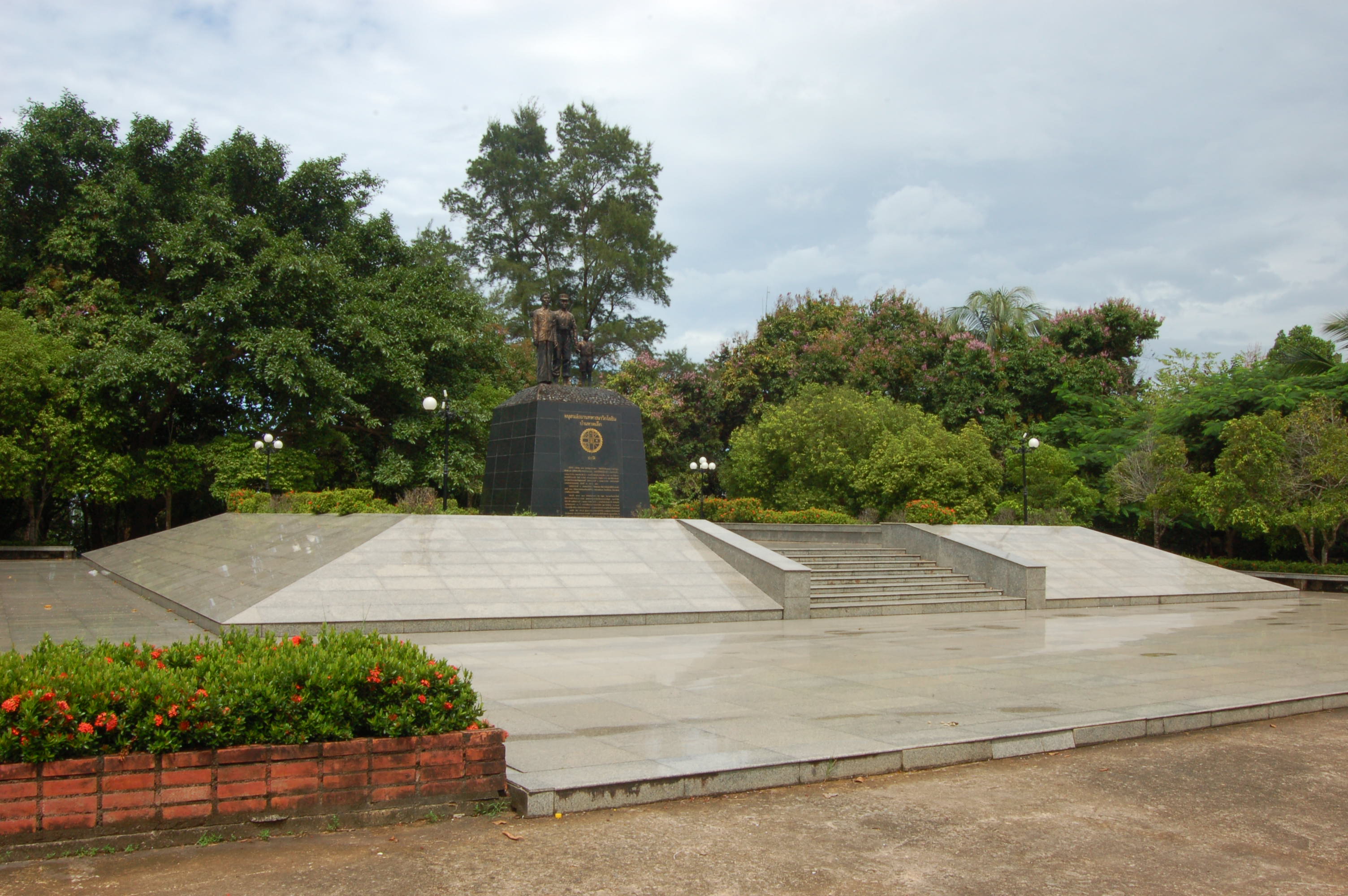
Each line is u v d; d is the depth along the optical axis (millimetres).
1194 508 24984
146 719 4301
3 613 13727
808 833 4676
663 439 34594
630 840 4531
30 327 23984
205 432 29391
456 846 4406
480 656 10047
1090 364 33688
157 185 25641
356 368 26688
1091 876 4195
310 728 4566
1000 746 6219
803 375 32812
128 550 22156
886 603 15930
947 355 33562
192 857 4160
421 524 15430
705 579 15352
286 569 14070
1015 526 21812
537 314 20953
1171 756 6371
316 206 28312
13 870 3936
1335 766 6195
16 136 25359
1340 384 24469
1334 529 22812
